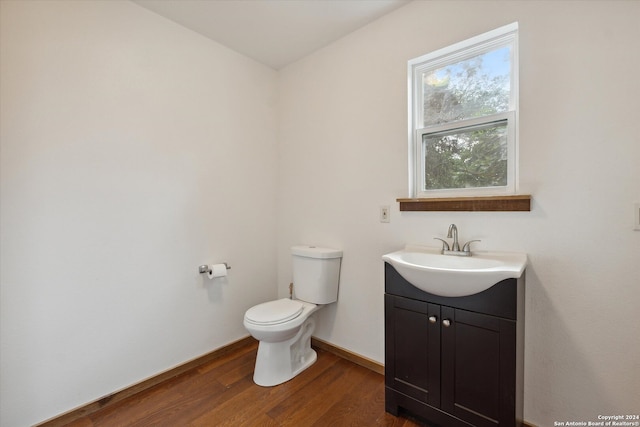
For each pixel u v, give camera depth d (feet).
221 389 5.81
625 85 3.90
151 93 5.97
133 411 5.20
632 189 3.88
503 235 4.85
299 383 5.98
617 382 4.01
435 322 4.52
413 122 6.06
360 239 6.67
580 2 4.18
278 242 8.55
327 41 7.09
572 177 4.26
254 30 6.63
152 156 5.99
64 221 4.95
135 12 5.74
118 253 5.56
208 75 6.91
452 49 5.44
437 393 4.52
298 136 7.98
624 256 3.94
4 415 4.46
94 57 5.24
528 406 4.64
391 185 6.15
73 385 5.05
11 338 4.51
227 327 7.36
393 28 6.06
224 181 7.25
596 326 4.13
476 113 5.43
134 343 5.77
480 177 5.38
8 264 4.47
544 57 4.45
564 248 4.34
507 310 3.93
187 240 6.56
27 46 4.58
